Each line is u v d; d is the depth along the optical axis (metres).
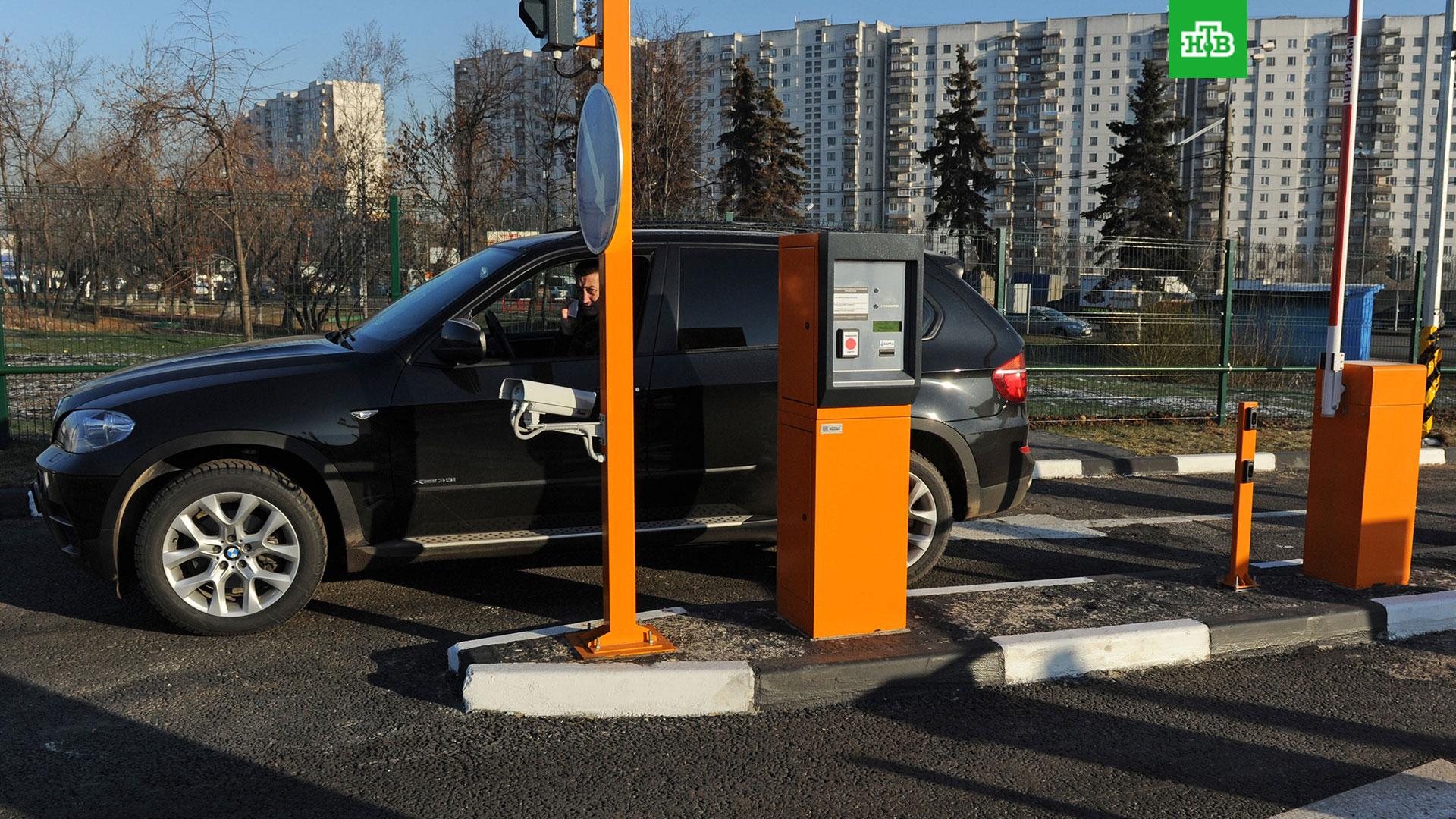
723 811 3.03
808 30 130.88
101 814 2.96
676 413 4.88
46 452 4.63
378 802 3.05
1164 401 12.18
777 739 3.54
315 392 4.48
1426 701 3.96
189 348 8.88
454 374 4.67
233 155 18.27
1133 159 45.75
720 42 132.50
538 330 5.14
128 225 8.73
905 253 4.02
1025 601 4.70
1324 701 3.95
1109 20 123.50
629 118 3.69
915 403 5.14
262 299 9.08
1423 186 121.94
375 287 9.45
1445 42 14.01
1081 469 9.15
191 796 3.07
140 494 4.43
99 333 8.67
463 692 3.72
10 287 8.49
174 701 3.78
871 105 129.75
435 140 22.56
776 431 5.03
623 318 3.82
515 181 29.69
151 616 4.73
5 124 26.78
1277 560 5.80
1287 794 3.20
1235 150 115.44
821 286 3.94
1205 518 7.36
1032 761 3.39
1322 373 5.05
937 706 3.84
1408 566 5.06
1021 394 5.42
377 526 4.59
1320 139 123.50
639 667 3.77
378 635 4.48
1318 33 122.50
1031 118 127.25
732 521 5.01
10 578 5.34
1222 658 4.40
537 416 4.10
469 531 4.71
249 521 4.47
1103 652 4.22
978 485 5.28
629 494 3.92
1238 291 12.75
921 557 5.15
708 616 4.41
